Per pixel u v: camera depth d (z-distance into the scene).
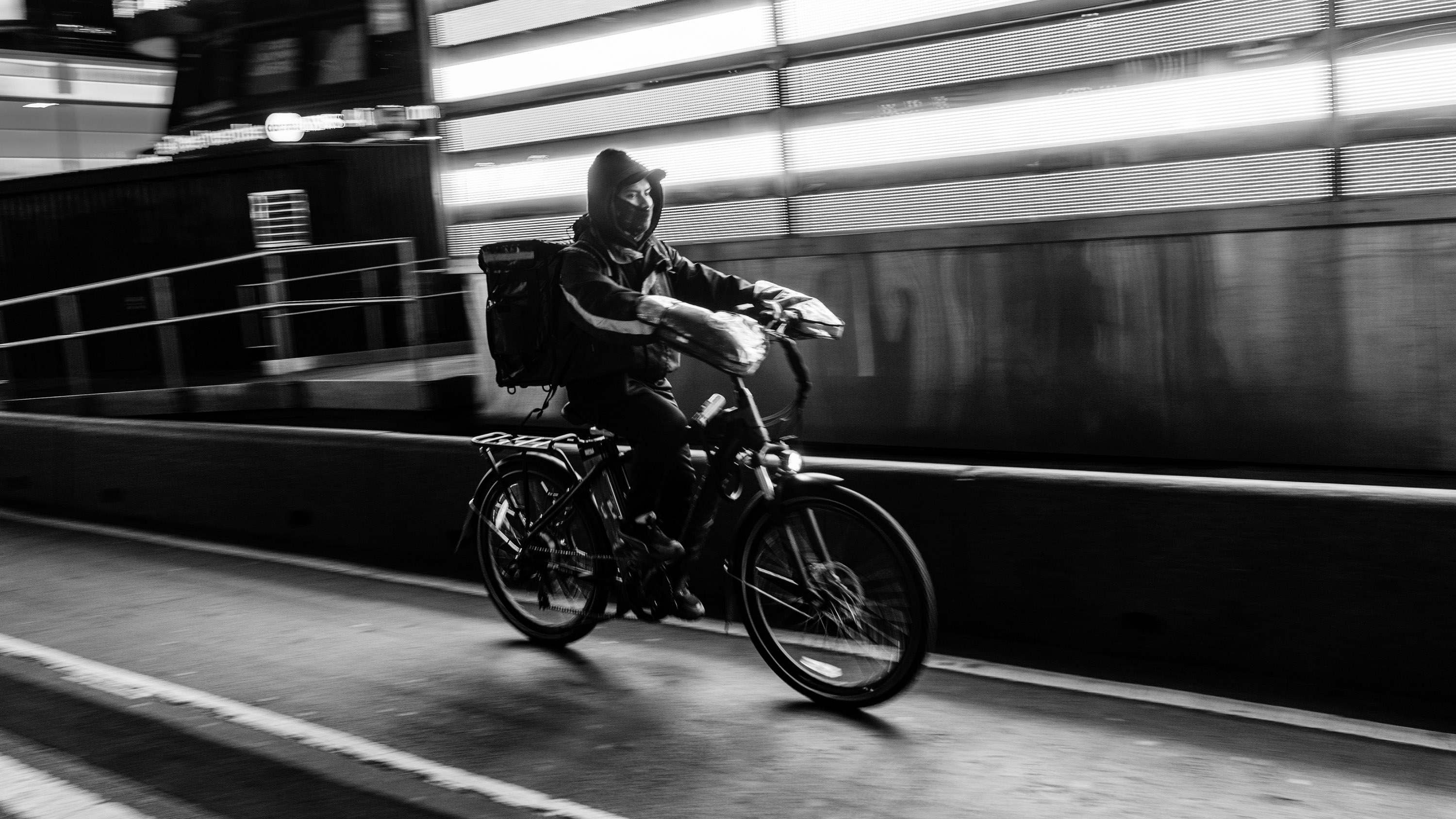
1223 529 4.57
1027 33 6.69
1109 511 4.82
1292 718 4.18
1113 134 6.46
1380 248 5.76
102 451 8.82
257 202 11.45
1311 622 4.40
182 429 8.30
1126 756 3.94
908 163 7.19
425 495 7.02
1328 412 5.97
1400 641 4.24
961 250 7.02
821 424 7.68
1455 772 3.71
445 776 3.99
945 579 5.21
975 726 4.26
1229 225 6.14
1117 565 4.80
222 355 11.92
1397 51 5.62
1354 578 4.32
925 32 7.04
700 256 8.08
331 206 11.15
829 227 7.57
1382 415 5.84
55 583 6.93
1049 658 4.89
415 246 10.88
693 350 4.29
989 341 6.98
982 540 5.12
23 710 4.77
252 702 4.81
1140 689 4.52
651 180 4.61
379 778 3.98
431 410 9.28
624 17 8.35
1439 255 5.61
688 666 5.06
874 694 4.35
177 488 8.30
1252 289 6.11
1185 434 6.39
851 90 7.38
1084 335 6.65
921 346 7.23
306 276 11.06
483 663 5.20
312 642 5.59
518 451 5.34
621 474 4.98
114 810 3.85
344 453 7.41
